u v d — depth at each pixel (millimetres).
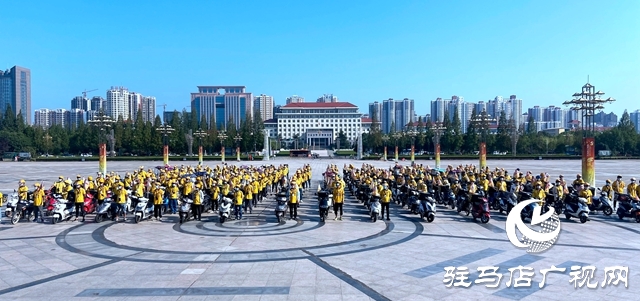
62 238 16062
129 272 11664
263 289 10234
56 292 10070
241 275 11344
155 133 105125
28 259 13078
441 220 19844
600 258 12766
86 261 12812
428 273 11500
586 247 14141
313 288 10305
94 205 21828
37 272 11703
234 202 19953
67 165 74000
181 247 14516
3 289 10312
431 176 28469
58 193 22109
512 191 21438
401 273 11508
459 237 16016
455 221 19562
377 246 14609
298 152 118062
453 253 13602
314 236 16266
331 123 192375
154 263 12555
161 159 95125
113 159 94125
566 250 13750
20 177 45969
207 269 11914
